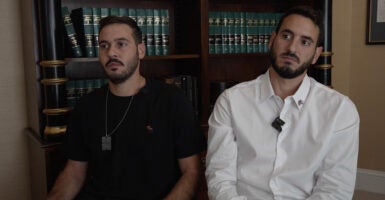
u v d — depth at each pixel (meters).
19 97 2.35
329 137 1.41
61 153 1.91
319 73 2.62
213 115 1.63
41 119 2.03
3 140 2.33
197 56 2.38
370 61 3.03
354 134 1.44
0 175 2.34
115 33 1.66
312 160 1.41
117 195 1.64
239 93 1.59
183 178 1.64
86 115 1.73
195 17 2.40
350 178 1.43
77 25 2.17
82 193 1.74
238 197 1.41
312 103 1.49
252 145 1.49
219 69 2.84
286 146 1.47
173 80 2.38
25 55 2.28
